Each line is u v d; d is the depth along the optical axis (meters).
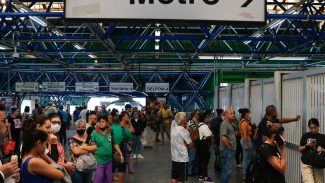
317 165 6.60
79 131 6.37
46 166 3.67
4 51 18.25
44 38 14.63
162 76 28.12
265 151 5.40
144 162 13.37
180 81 28.12
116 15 3.48
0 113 3.65
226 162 8.41
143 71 26.30
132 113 13.91
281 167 5.35
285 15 10.05
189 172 10.98
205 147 9.88
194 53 16.98
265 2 3.53
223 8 3.50
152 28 16.95
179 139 7.95
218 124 11.55
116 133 7.64
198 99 27.00
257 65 24.12
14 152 5.36
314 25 14.01
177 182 7.96
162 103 19.45
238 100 14.92
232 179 10.30
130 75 26.91
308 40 14.44
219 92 18.78
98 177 7.04
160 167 12.34
